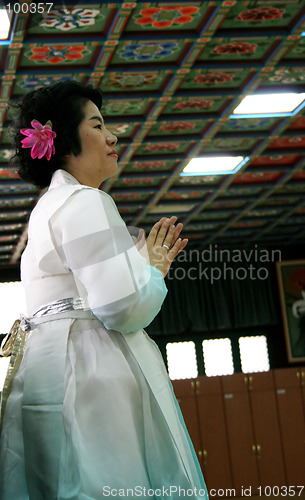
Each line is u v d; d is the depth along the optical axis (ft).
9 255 46.55
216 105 28.60
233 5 21.16
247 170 36.29
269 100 28.45
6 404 6.22
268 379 44.47
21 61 23.30
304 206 43.93
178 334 51.11
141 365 6.15
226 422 43.50
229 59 24.97
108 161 6.95
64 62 23.79
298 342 50.47
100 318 6.02
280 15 22.34
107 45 22.52
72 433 5.83
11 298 47.78
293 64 25.52
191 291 50.49
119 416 5.91
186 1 20.67
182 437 6.15
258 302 51.03
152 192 37.81
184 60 24.18
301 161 35.83
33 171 7.04
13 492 6.08
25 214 39.04
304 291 51.06
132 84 25.93
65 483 5.78
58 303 6.30
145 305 5.95
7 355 6.63
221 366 51.08
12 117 7.18
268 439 43.62
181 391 43.47
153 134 30.83
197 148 32.27
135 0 20.10
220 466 42.88
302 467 43.50
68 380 6.02
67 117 6.82
